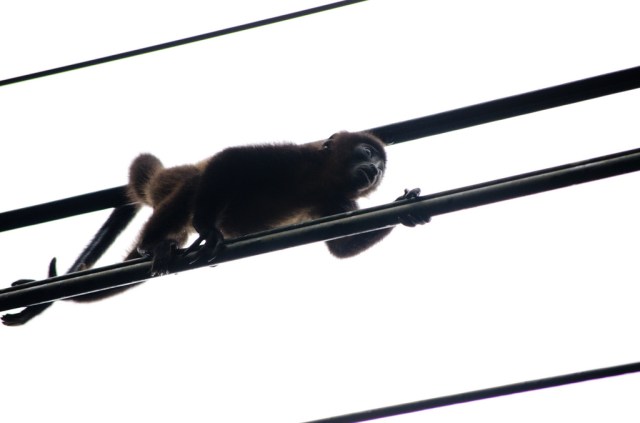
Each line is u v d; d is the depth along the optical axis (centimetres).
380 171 2731
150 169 2922
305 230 1966
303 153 2706
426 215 1916
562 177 1867
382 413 2380
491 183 1898
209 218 2370
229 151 2555
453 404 2341
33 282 2070
